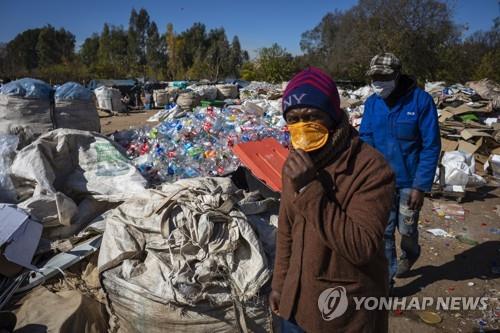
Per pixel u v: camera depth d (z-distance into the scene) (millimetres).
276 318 2404
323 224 1308
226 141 6273
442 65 32281
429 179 2859
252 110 8773
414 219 3055
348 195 1353
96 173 3771
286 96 1401
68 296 2488
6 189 3479
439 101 10117
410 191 2969
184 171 5039
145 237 2635
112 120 15844
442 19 31344
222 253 2461
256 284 2346
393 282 3072
